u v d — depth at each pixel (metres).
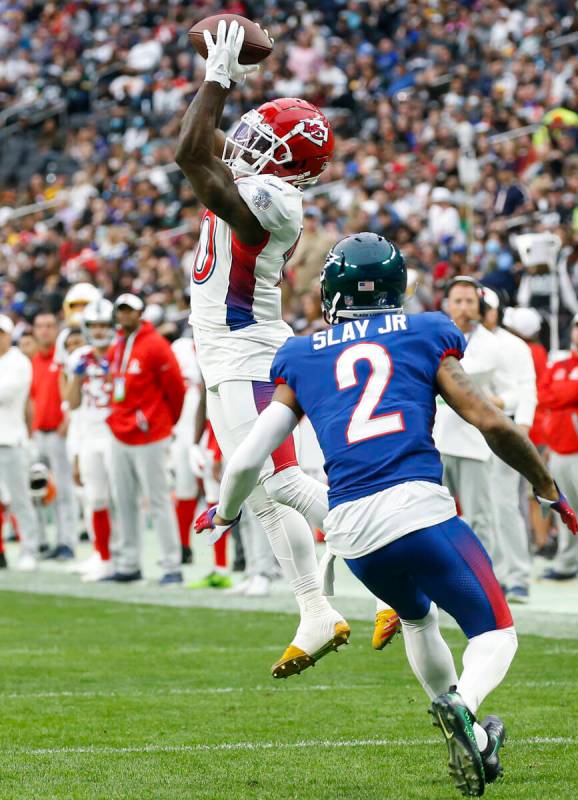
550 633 25.36
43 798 13.77
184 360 38.72
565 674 21.20
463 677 12.61
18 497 39.53
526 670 21.55
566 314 44.22
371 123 67.12
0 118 89.12
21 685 20.97
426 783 14.38
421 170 58.06
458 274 46.38
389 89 70.00
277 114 16.94
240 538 38.69
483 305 28.75
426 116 65.50
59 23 90.69
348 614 29.05
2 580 37.00
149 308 41.66
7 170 86.06
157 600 32.03
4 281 72.88
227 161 17.11
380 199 53.75
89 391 36.16
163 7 86.12
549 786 14.18
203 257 17.42
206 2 82.75
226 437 17.56
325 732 17.27
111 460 34.84
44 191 81.50
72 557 42.53
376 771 14.98
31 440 42.47
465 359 28.61
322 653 16.80
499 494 29.72
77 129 84.38
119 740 16.88
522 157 55.53
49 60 90.12
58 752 16.16
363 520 12.76
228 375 17.22
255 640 25.47
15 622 28.28
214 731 17.41
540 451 35.97
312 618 16.78
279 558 17.08
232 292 17.19
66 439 42.06
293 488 16.80
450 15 70.88
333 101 70.88
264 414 13.63
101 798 13.77
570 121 55.91
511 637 12.84
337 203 60.25
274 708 18.95
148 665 22.81
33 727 17.69
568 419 32.66
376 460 12.84
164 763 15.50
